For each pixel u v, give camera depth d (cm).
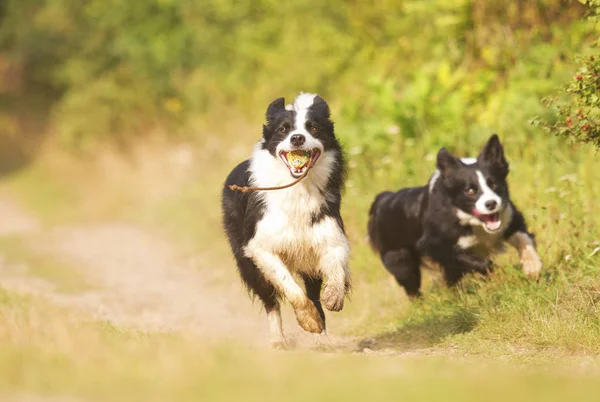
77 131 2880
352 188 1459
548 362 772
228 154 2159
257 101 2245
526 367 734
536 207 1173
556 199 1194
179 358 633
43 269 1639
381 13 1986
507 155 1377
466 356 842
